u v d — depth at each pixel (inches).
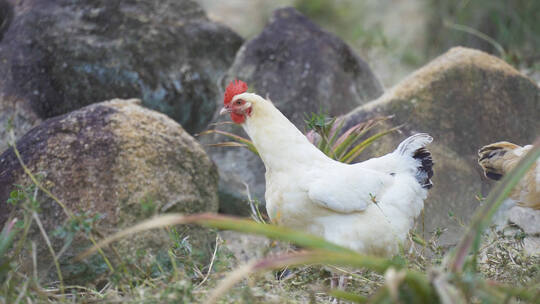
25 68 269.4
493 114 246.5
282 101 274.8
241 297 126.0
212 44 309.4
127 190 189.0
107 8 290.5
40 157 186.5
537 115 252.1
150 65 288.5
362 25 522.3
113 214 184.1
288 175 164.9
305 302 141.8
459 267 102.2
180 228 195.2
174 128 211.5
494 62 256.8
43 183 181.6
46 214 178.5
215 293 95.3
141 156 196.1
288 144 166.7
